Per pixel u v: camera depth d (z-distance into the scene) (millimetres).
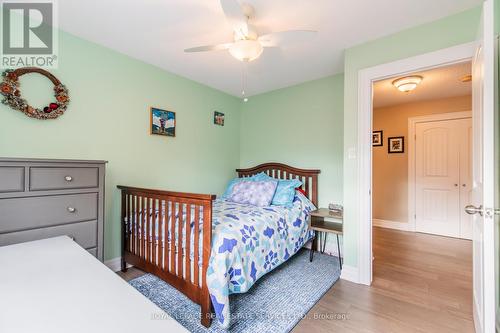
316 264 2604
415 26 1930
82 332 470
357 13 1782
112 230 2363
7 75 1749
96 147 2242
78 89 2123
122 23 1942
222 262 1520
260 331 1525
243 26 1615
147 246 2053
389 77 2068
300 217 2650
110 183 2352
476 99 1491
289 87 3422
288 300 1878
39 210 1481
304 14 1794
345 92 2275
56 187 1549
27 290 638
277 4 1686
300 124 3314
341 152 2949
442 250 3066
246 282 1686
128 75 2486
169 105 2879
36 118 1876
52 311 542
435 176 3904
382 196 4402
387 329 1552
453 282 2184
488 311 1154
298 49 2322
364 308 1780
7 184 1368
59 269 776
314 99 3188
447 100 3805
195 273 1611
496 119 1474
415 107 4090
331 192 3031
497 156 1468
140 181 2594
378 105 4273
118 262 2396
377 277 2283
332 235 2947
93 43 2227
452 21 1779
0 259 853
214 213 2172
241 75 3010
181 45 2291
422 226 3984
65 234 1586
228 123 3734
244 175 3789
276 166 3467
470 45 1697
